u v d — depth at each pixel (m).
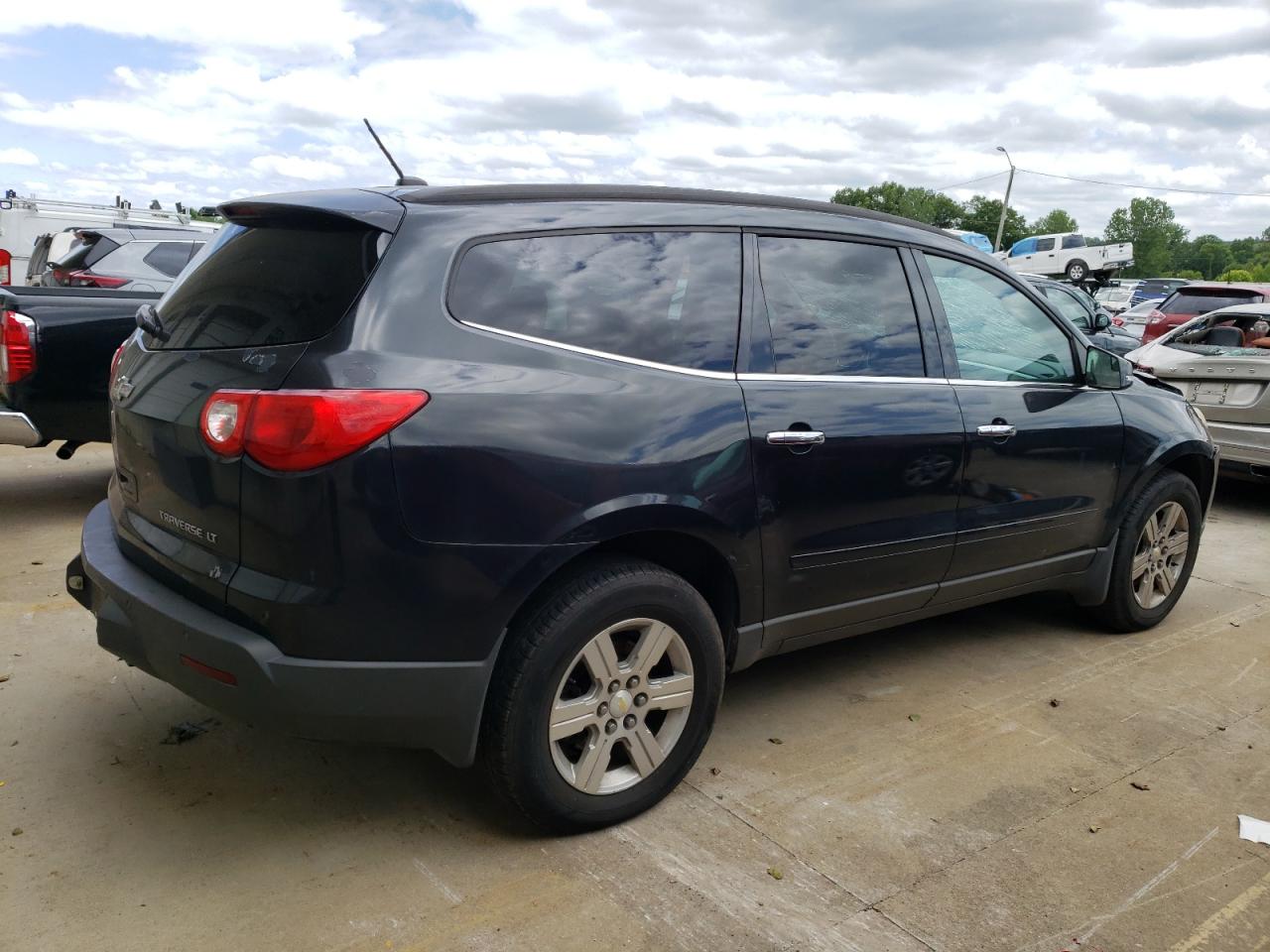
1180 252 160.88
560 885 2.63
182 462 2.62
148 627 2.66
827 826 2.97
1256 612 5.21
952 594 3.85
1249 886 2.78
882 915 2.57
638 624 2.84
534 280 2.77
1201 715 3.89
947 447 3.58
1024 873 2.79
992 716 3.80
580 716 2.77
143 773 3.10
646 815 2.99
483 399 2.54
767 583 3.16
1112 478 4.37
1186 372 7.42
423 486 2.45
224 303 2.79
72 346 5.46
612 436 2.72
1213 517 7.54
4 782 3.01
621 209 3.02
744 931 2.48
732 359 3.10
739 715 3.72
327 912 2.48
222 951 2.33
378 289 2.53
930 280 3.76
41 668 3.81
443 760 3.27
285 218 2.83
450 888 2.60
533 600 2.70
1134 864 2.86
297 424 2.36
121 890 2.54
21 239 14.64
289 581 2.41
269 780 3.10
